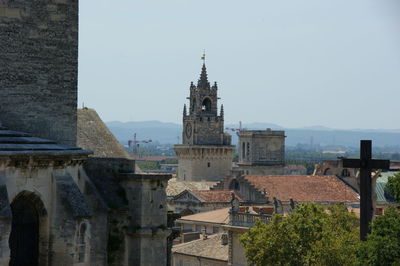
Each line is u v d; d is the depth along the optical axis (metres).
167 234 88.44
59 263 72.75
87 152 78.50
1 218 65.81
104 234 82.38
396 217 104.81
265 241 170.88
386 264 99.94
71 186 73.75
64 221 72.69
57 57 81.56
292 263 168.12
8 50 79.44
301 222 170.00
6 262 66.31
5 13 79.44
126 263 86.62
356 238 165.50
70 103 82.31
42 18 80.94
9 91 79.44
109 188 86.44
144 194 86.75
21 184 69.88
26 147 70.56
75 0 82.44
